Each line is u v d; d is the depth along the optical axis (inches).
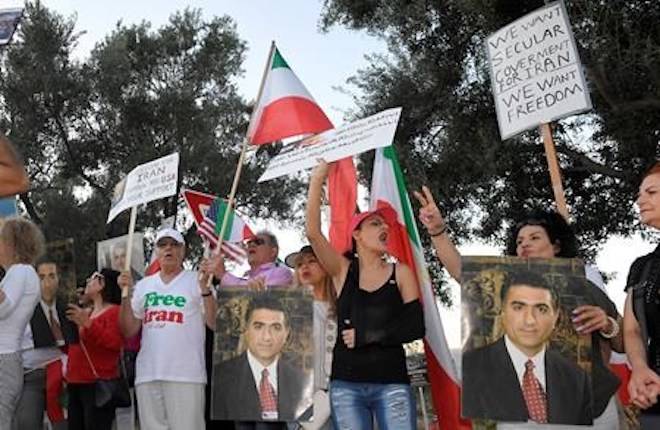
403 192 213.8
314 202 191.0
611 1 423.8
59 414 286.4
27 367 251.8
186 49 1002.7
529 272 149.8
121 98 932.6
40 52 881.5
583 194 550.6
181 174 927.0
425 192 181.5
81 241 902.4
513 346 147.6
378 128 203.0
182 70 1000.9
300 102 245.0
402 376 182.1
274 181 966.4
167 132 959.0
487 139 501.0
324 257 192.1
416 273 207.8
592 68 429.7
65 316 251.6
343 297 188.1
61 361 286.8
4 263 209.6
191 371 229.6
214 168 932.6
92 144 928.9
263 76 251.0
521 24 209.5
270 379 201.5
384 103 545.0
